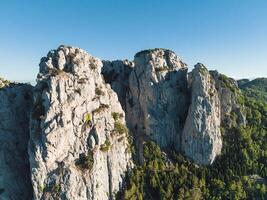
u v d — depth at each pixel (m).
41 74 149.38
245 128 190.62
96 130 146.75
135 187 151.62
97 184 141.62
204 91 175.00
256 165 175.75
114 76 192.25
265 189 164.38
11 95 161.62
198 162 173.50
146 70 179.38
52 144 136.88
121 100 187.00
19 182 149.75
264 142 189.50
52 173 136.75
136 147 171.38
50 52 156.12
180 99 183.62
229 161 174.88
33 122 140.38
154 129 176.88
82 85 148.38
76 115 144.12
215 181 164.12
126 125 174.25
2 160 148.88
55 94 140.88
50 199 133.75
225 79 199.50
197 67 179.25
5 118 156.00
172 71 184.62
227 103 191.50
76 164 141.12
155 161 163.75
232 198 158.88
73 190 135.88
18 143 157.00
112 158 150.25
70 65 153.00
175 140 179.62
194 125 172.88
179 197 152.12
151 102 178.50
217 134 176.62
